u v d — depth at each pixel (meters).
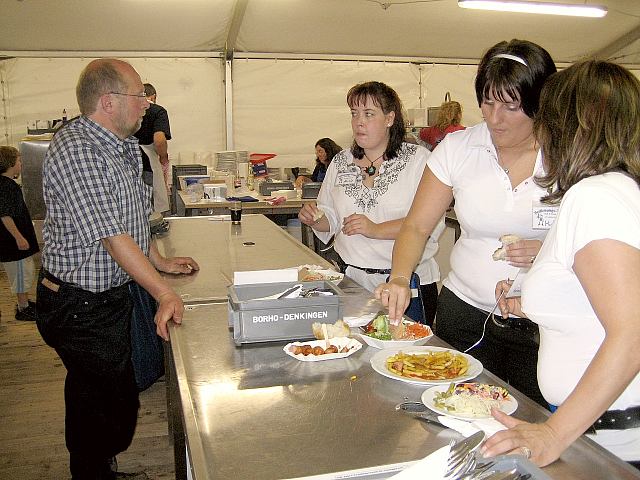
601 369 0.93
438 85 8.05
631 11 6.67
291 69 7.68
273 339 1.55
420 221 1.88
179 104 7.47
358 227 2.36
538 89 1.53
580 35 7.38
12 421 3.20
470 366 1.37
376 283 2.48
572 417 0.95
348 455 1.00
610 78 1.01
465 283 1.90
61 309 2.17
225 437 1.07
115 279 2.20
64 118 6.43
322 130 7.89
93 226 1.99
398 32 7.17
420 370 1.32
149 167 3.59
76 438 2.30
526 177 1.71
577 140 1.02
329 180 2.73
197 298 1.99
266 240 3.09
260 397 1.23
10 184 4.82
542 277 1.09
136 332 2.48
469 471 0.86
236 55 7.48
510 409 1.14
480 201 1.77
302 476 0.94
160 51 7.29
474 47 7.72
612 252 0.94
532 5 5.64
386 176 2.50
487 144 1.77
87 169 2.02
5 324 4.85
